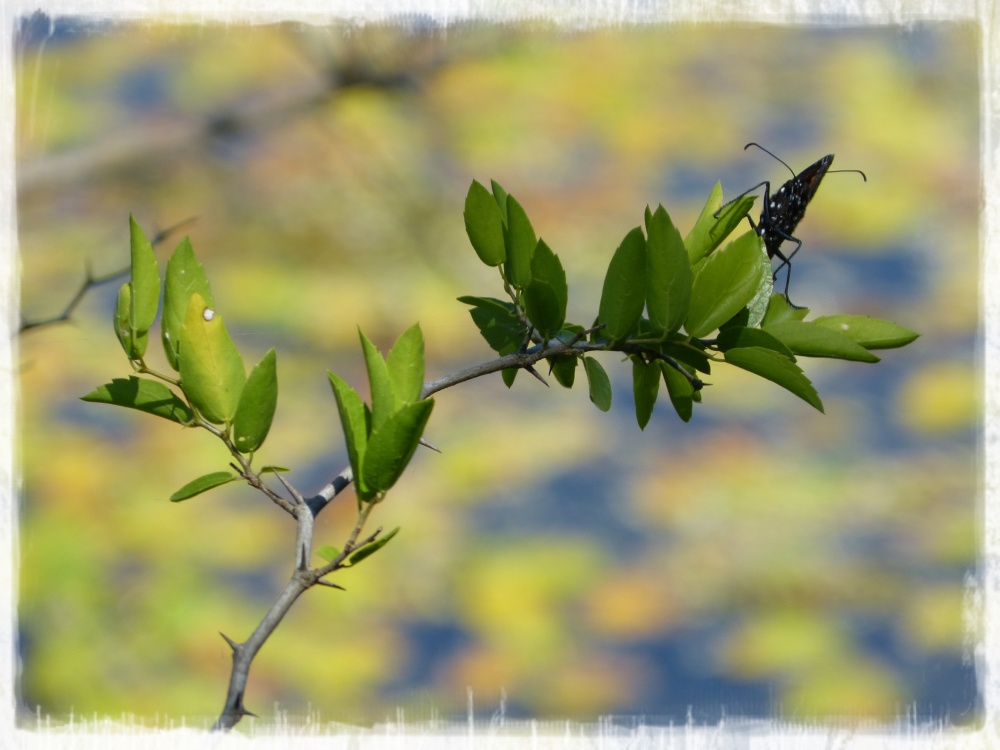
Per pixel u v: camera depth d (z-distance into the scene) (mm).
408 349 1141
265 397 1155
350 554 1127
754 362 1171
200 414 1160
